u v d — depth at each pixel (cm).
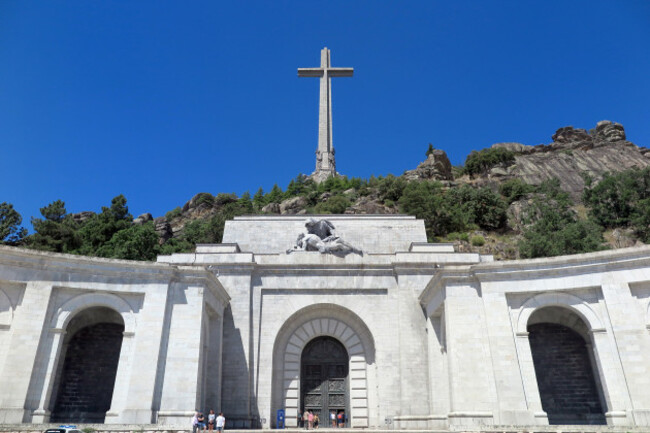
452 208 7244
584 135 12438
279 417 3053
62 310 2505
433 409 2867
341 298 3334
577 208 8056
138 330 2569
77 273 2566
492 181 9631
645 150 11669
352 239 3838
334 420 3177
